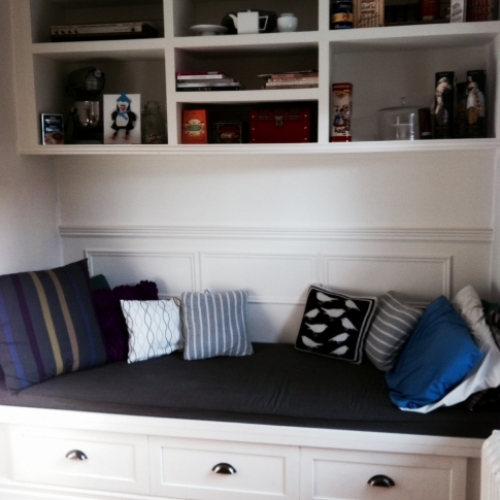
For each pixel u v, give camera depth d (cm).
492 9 258
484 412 226
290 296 312
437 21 266
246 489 246
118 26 281
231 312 299
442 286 297
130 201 323
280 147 274
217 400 246
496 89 261
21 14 287
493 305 257
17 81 292
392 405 237
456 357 224
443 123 267
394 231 296
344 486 238
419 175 292
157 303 297
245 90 282
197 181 314
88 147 290
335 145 269
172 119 280
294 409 237
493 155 283
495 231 282
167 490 252
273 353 298
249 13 271
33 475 265
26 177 303
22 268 302
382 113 283
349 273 305
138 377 269
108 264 330
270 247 311
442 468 229
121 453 255
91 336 281
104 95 295
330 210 303
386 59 291
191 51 287
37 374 264
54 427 257
